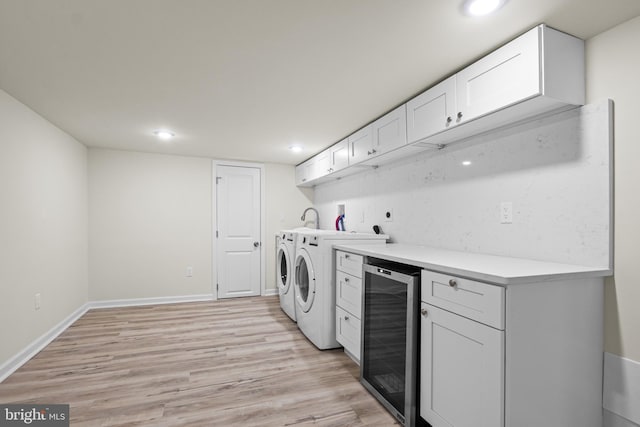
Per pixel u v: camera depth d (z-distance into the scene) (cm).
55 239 296
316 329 266
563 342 128
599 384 138
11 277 227
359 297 217
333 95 222
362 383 206
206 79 199
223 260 444
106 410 177
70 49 163
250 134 321
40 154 268
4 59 173
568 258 152
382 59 173
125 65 181
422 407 153
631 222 133
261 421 168
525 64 141
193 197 429
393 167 288
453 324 136
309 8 131
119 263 394
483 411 121
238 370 227
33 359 244
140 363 238
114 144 366
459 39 152
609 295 139
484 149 197
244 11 133
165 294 414
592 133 144
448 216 225
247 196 458
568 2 124
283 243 377
